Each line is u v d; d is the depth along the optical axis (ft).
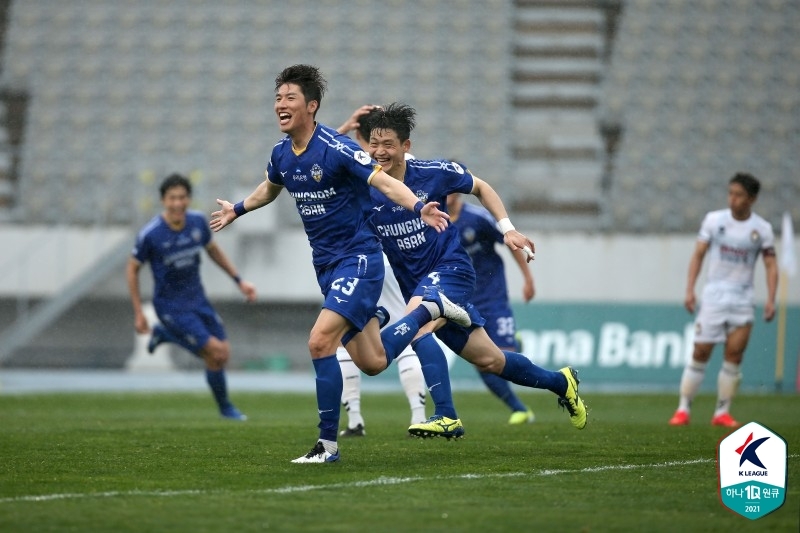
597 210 284.20
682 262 263.29
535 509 51.55
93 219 281.95
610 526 47.26
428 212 64.13
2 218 283.38
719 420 113.50
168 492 56.75
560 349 203.72
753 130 302.04
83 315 272.51
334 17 319.47
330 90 306.35
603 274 263.70
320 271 70.44
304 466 67.82
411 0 321.52
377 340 70.38
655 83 309.42
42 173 293.23
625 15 318.86
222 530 45.93
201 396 172.65
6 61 312.50
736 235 114.52
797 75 309.83
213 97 308.19
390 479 61.67
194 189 272.92
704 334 113.50
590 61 312.71
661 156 296.51
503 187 287.69
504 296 114.83
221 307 273.13
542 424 111.65
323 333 66.95
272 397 173.68
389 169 78.79
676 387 202.18
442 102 305.53
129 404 152.46
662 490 58.08
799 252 261.44
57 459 72.84
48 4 321.32
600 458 74.13
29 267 268.41
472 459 72.69
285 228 267.18
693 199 287.28
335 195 68.33
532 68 311.27
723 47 313.94
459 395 179.63
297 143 68.80
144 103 307.37
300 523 47.55
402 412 137.59
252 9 321.11
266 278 263.70
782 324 189.26
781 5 317.42
